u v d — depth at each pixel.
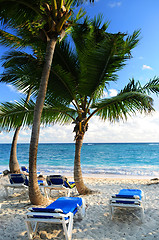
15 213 5.06
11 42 6.97
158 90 6.37
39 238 3.68
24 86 6.48
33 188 5.47
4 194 7.30
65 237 3.39
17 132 11.71
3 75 6.21
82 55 6.73
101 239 3.63
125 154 43.81
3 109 6.02
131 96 6.12
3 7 4.61
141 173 17.50
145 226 4.15
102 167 25.97
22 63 6.12
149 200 6.18
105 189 8.14
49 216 3.39
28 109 6.46
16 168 11.53
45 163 31.91
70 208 3.89
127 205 4.37
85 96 6.96
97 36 6.66
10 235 3.84
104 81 6.48
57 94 6.57
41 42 6.28
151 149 54.97
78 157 7.00
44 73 5.30
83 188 6.98
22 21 5.32
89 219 4.58
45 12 5.08
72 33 7.02
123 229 4.04
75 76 6.86
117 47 6.15
